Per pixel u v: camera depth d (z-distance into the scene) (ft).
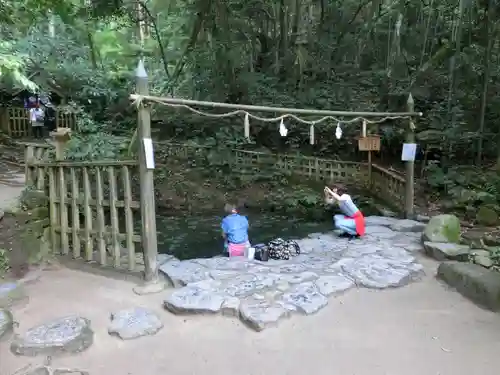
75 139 27.78
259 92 41.98
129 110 44.29
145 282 14.15
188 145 40.22
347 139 39.99
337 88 41.60
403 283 14.29
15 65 22.47
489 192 26.99
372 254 17.06
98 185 15.16
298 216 31.19
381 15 43.86
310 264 15.88
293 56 44.47
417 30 42.50
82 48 48.47
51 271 15.25
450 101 33.27
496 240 18.07
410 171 23.68
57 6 28.78
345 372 9.36
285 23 45.29
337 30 47.29
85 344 10.25
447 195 29.25
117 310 12.23
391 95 37.73
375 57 46.21
